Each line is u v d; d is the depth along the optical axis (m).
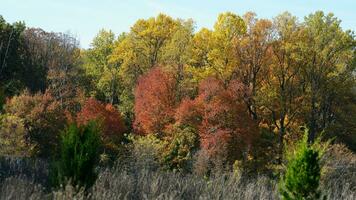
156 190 14.88
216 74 43.50
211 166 29.33
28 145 30.00
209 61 45.19
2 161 18.80
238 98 42.00
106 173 16.50
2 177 15.55
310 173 11.93
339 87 44.69
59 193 10.84
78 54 69.88
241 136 36.91
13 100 32.25
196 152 32.72
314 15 42.91
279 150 37.97
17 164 18.42
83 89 57.66
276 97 43.12
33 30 65.12
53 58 62.50
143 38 55.28
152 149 29.42
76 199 10.86
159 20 55.38
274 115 43.41
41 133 31.45
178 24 55.03
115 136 36.19
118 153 31.42
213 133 36.09
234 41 44.06
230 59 43.94
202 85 39.25
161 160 30.09
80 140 12.77
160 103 40.75
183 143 34.84
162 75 43.09
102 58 66.12
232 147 36.72
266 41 43.97
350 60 43.56
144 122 40.72
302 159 12.04
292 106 43.53
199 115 38.00
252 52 44.00
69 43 68.50
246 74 44.91
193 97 44.28
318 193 12.08
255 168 34.69
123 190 14.93
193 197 16.42
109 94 59.16
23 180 14.45
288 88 44.09
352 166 25.06
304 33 43.09
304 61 43.44
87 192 12.60
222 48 43.72
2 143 28.09
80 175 12.52
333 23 42.69
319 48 42.59
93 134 12.97
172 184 16.62
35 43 63.81
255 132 38.72
